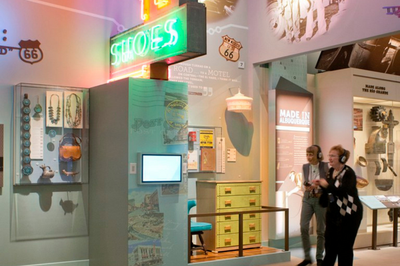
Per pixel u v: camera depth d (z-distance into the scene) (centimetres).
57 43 729
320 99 1032
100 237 698
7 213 677
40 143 696
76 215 726
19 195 686
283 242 932
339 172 592
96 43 766
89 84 757
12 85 689
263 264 765
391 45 1153
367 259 820
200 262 705
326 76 1023
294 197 948
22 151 684
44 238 701
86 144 731
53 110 704
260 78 938
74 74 743
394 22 698
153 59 661
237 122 904
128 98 644
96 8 767
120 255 646
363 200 930
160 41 645
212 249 777
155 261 652
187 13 597
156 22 655
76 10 748
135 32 703
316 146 737
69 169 717
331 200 591
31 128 691
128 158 639
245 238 803
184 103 689
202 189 803
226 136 887
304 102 972
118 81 666
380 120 1070
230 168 888
